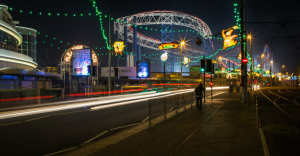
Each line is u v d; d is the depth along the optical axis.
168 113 12.37
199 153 5.21
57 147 6.26
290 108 15.30
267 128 8.20
